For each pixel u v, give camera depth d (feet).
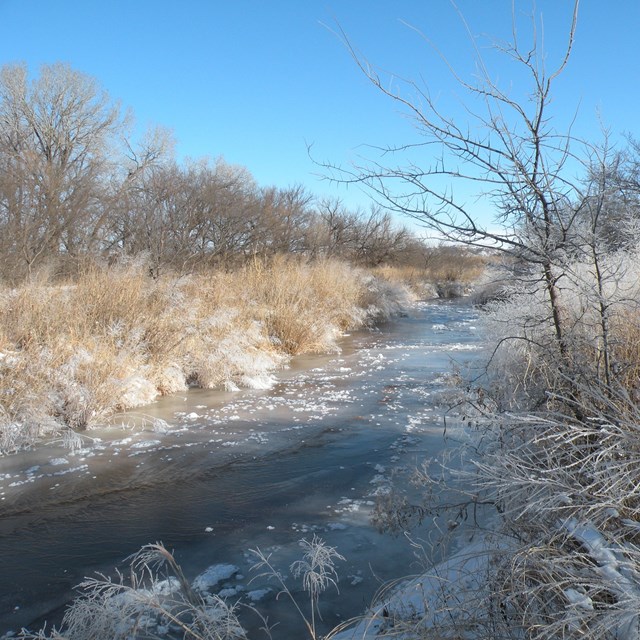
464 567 11.41
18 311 30.99
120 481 19.77
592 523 9.10
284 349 43.06
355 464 20.79
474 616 9.15
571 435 10.84
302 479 19.63
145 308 35.17
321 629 11.68
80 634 10.26
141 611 10.37
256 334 40.88
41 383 25.94
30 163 47.50
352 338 52.11
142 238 56.29
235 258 67.92
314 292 54.75
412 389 31.73
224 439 23.94
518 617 8.86
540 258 12.10
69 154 90.63
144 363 31.99
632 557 8.32
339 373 36.55
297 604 12.56
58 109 92.17
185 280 42.37
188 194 65.31
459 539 14.25
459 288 106.11
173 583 13.48
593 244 12.10
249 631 11.69
